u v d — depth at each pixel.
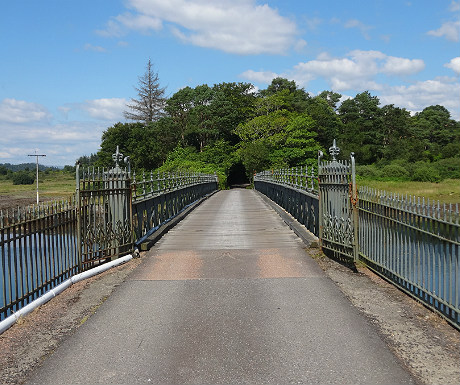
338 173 8.78
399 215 6.71
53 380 4.15
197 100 71.62
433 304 5.73
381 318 5.57
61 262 7.49
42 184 80.12
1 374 4.29
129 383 4.07
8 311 6.45
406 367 4.26
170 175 18.03
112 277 7.98
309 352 4.64
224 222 15.59
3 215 5.76
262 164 57.75
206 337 5.09
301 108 74.25
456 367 4.24
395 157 80.44
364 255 8.23
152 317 5.79
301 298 6.45
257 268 8.35
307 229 12.27
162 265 8.80
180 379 4.12
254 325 5.43
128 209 9.60
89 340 5.09
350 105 104.31
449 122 109.00
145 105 81.56
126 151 58.56
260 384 4.00
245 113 74.00
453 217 5.20
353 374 4.15
